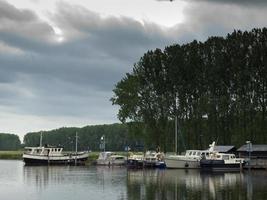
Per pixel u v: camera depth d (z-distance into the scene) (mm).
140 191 72375
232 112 136625
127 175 103875
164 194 68625
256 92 135625
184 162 124188
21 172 117438
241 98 136125
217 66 137625
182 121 142750
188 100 142625
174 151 142375
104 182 87062
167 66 145625
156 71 146250
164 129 143625
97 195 67812
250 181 87500
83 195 68000
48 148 156375
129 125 147750
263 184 81750
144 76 147625
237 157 127375
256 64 135500
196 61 141750
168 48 147375
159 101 144625
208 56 141750
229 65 137375
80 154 158750
